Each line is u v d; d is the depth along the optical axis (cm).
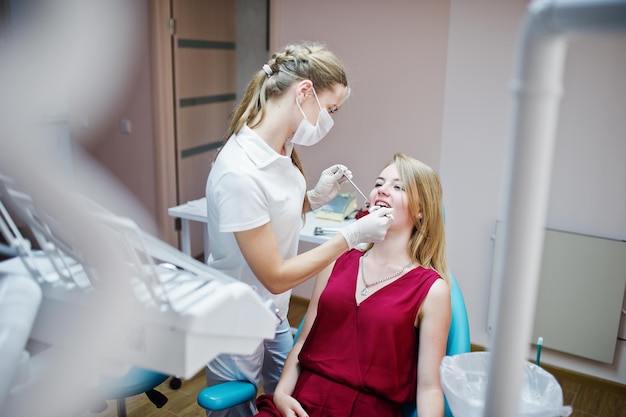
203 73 411
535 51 40
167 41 369
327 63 140
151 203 398
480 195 283
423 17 282
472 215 287
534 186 42
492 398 48
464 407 80
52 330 71
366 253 167
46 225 63
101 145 397
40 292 69
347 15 303
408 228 161
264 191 137
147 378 157
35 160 53
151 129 383
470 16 267
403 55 292
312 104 142
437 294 151
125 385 153
